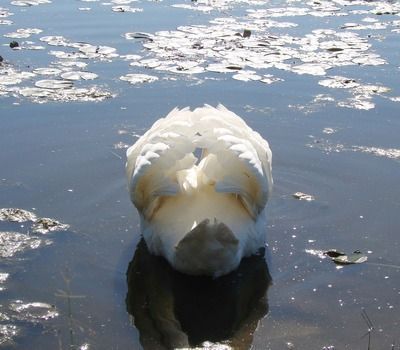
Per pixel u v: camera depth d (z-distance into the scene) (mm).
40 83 4750
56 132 3984
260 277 2723
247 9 7301
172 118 2852
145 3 7379
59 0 7387
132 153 2934
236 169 2713
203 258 2590
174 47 5699
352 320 2449
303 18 6941
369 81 4961
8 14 6684
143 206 2846
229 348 2297
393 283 2678
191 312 2518
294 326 2424
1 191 3303
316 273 2748
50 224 3025
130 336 2346
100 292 2596
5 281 2633
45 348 2260
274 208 3227
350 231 3035
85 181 3426
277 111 4344
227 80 4914
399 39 6141
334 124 4160
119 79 4895
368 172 3564
